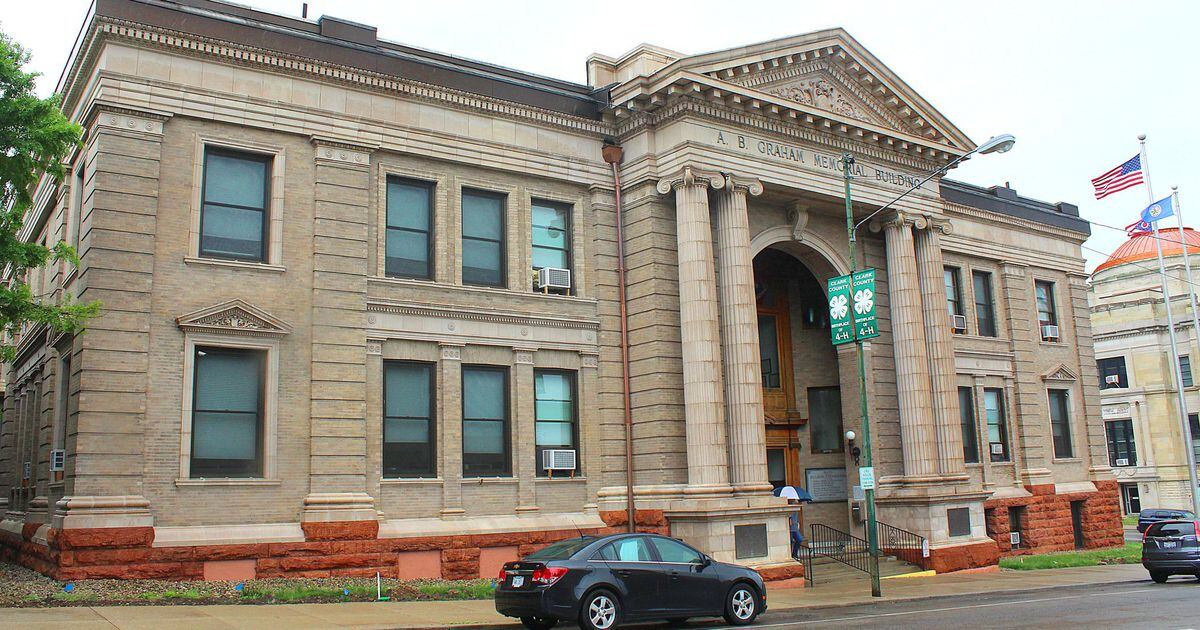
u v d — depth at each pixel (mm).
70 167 24328
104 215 20578
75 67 22656
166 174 21547
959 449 30922
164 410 20688
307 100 23500
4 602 17000
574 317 26531
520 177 26562
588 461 26047
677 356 26188
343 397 22656
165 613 16672
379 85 24406
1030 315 39750
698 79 26016
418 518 23469
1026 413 38219
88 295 20234
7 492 29797
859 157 30234
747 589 17719
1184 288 70625
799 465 32812
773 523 25328
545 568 15805
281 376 22156
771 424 32656
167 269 21219
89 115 21656
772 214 29672
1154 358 70688
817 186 28781
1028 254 40281
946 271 37562
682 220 26109
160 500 20375
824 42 29078
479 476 24703
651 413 25875
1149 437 70312
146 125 21391
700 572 17188
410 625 16109
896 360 30859
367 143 24078
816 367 33469
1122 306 72875
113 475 19828
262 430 21844
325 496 21984
